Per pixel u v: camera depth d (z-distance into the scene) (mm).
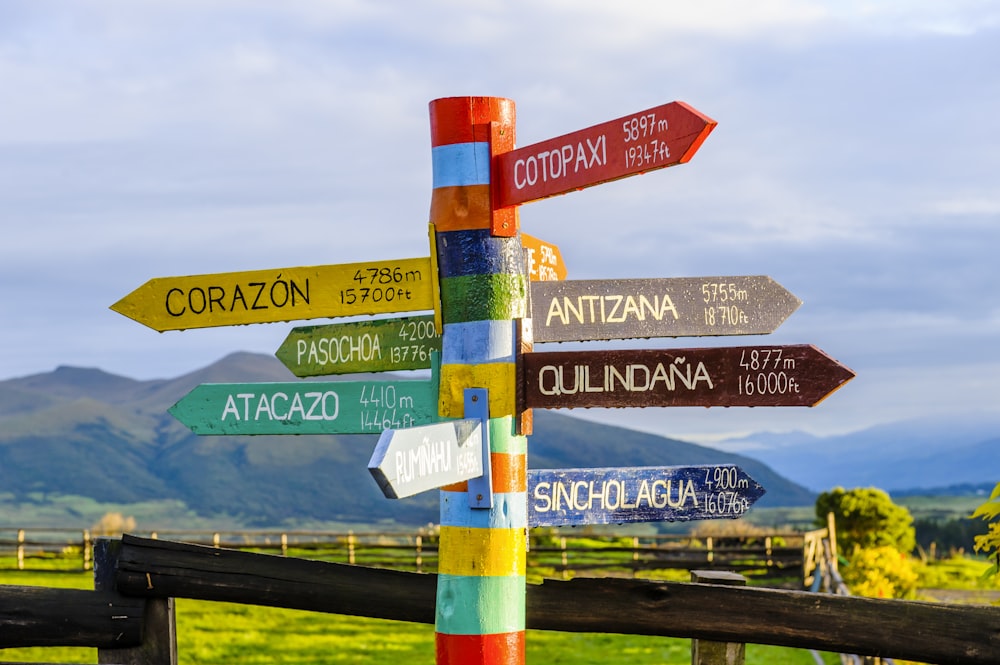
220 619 19703
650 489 4539
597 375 4199
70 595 4820
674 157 3699
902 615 4523
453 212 4156
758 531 29125
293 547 28250
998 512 5859
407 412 4480
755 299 4520
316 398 4617
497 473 4098
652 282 4445
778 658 16672
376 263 4348
